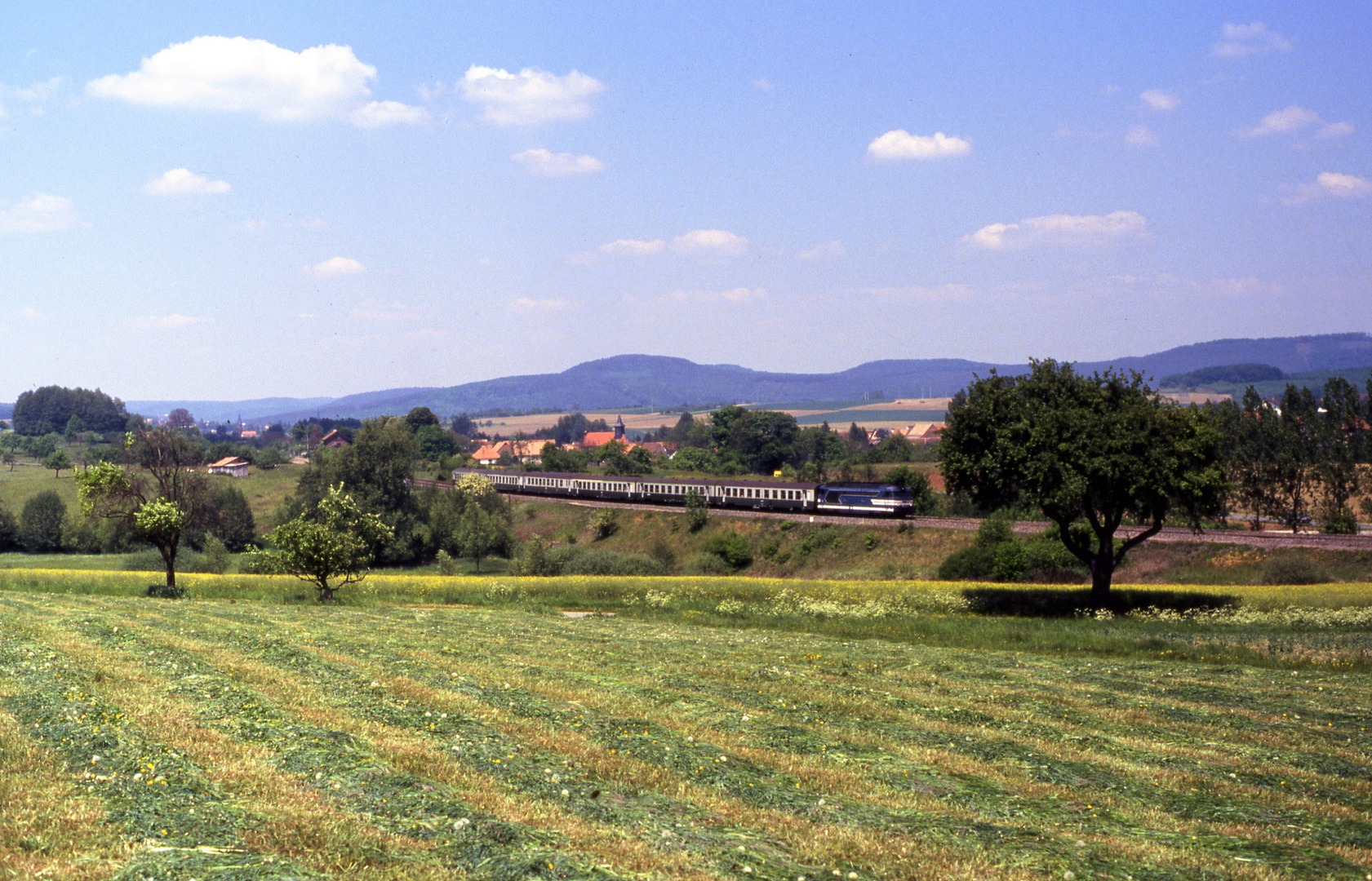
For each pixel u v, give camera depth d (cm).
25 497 15900
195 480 6247
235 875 1088
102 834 1231
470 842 1264
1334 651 3538
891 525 8862
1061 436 4997
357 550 5644
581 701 2300
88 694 2072
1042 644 3919
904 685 2780
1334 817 1584
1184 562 6706
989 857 1323
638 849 1266
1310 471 9425
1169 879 1255
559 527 12044
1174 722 2345
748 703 2367
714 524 10425
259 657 2762
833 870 1243
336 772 1574
